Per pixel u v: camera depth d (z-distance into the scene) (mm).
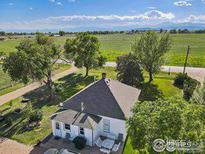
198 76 41656
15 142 18906
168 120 9703
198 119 9672
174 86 34656
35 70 25109
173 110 9773
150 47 34906
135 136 11000
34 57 25000
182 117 9594
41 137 19703
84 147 18078
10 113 25234
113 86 21547
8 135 20109
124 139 18984
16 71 24266
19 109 25469
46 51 27281
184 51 77562
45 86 36031
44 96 31188
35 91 33781
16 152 17328
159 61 35906
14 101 29297
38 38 31172
